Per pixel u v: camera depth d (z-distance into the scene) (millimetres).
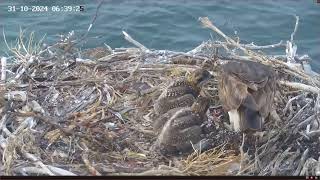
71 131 14711
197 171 13969
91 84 16469
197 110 15070
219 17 23078
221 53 18625
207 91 16547
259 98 13891
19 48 18016
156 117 15367
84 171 13930
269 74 14594
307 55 19500
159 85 16516
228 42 17953
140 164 14281
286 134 14906
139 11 23156
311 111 15641
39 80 16688
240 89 14016
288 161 14336
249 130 14336
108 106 15758
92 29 21984
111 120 15477
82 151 14469
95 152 14398
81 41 20172
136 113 15781
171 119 14617
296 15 23031
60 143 14711
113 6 23391
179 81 16016
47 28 21609
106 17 22672
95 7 23188
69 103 15914
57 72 16922
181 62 17547
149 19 22781
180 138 14586
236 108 14008
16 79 16406
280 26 22641
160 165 14000
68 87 16406
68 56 17703
